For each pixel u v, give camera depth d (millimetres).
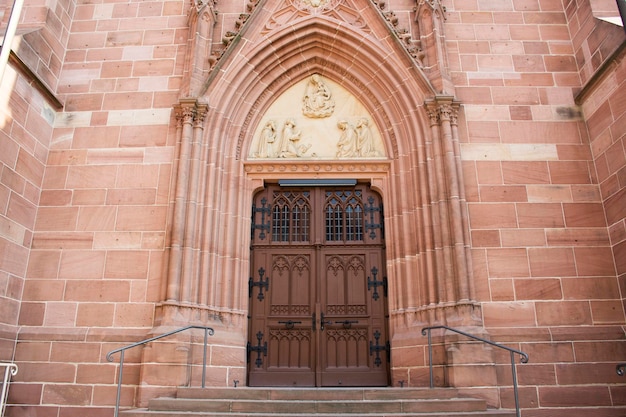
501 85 12141
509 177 11367
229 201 11586
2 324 9984
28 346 10203
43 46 11719
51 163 11641
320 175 12211
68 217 11211
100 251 10961
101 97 12195
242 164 12078
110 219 11203
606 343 10078
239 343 10758
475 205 11156
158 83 12297
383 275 11695
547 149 11586
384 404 8094
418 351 10258
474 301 10172
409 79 11961
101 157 11680
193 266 10695
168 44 12695
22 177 10766
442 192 10891
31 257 10898
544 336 10141
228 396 8797
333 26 12508
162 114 12000
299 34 12578
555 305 10445
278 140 12508
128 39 12773
